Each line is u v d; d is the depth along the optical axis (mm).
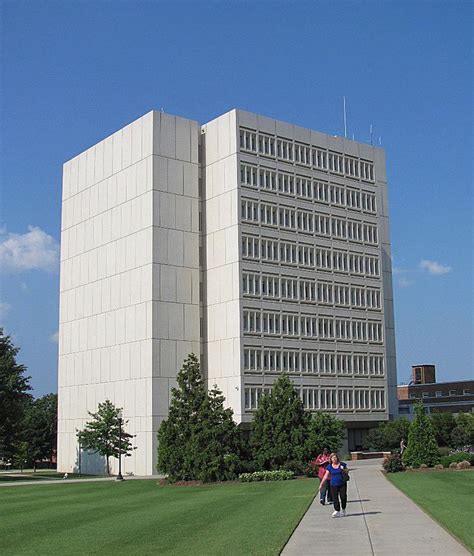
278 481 51062
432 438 53938
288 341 85500
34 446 102125
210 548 20547
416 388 140625
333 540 21422
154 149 84938
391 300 103375
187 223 86500
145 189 85125
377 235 97875
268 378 82812
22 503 40625
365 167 99062
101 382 88562
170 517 29797
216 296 84812
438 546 19891
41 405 112500
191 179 87688
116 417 75750
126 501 39875
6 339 83000
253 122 87375
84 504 38688
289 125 91125
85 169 96000
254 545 20625
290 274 87312
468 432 90375
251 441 58281
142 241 84625
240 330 81375
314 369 87375
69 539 24078
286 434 57250
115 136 91062
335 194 94375
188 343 84250
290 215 88875
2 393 79500
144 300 83188
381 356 94812
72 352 94500
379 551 19312
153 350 81188
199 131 89812
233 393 81000
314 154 93250
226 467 54438
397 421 89000
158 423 80375
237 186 84312
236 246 83188
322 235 91625
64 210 99562
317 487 42969
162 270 83500
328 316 90125
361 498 33438
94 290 91812
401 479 44656
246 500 36531
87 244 94062
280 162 89062
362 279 94875
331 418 60375
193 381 58844
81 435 73625
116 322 87312
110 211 90562
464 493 34406
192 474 55000
